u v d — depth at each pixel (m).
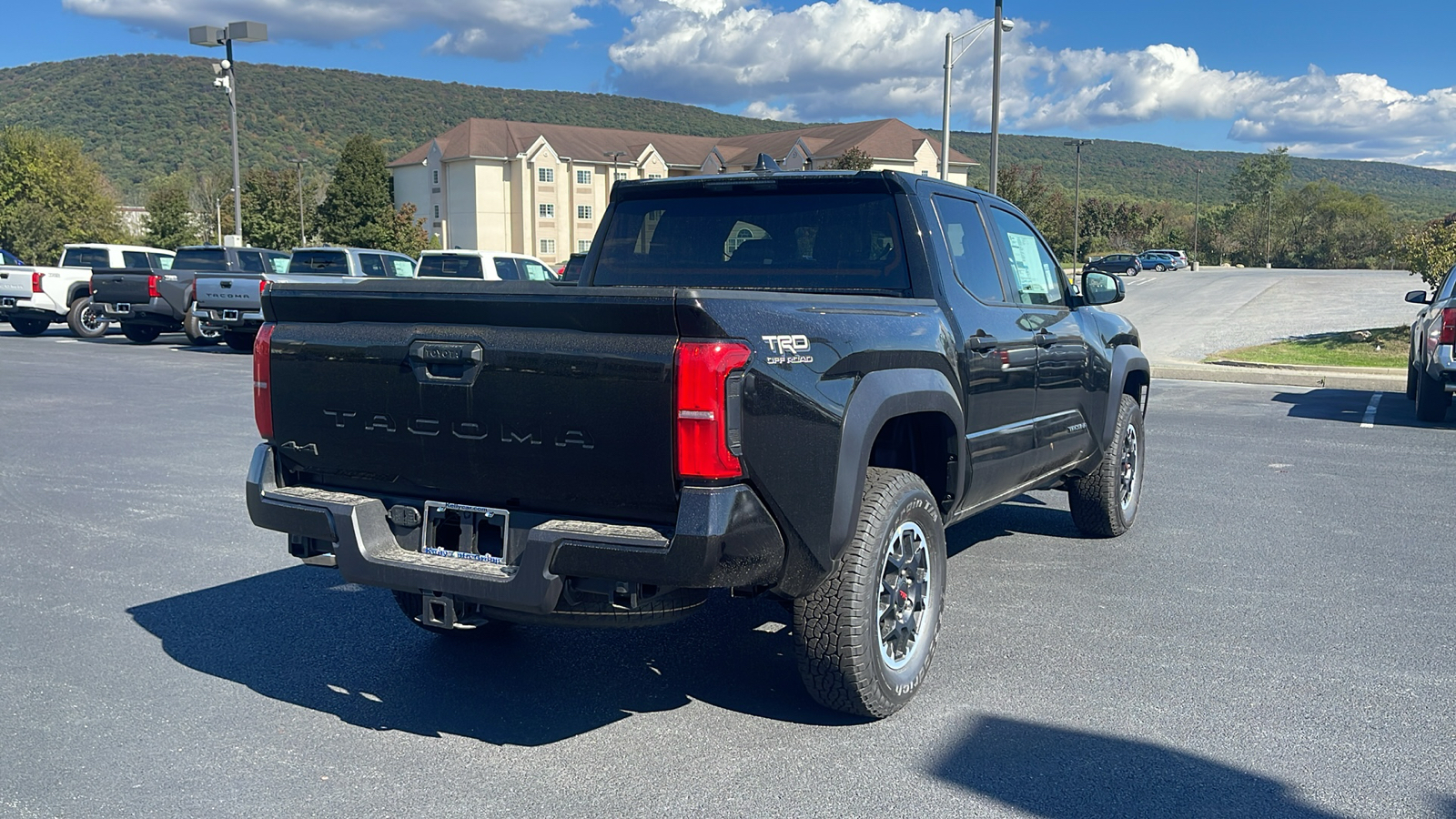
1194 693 4.16
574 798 3.31
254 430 10.45
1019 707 4.03
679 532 3.16
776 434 3.30
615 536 3.24
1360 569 5.95
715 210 4.88
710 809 3.23
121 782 3.39
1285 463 9.23
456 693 4.19
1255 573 5.85
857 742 3.73
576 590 3.41
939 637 4.80
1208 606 5.26
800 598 3.72
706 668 4.48
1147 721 3.90
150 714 3.93
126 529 6.64
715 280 4.86
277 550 6.23
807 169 4.82
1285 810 3.24
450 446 3.54
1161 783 3.41
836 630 3.70
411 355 3.55
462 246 90.75
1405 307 28.41
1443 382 11.09
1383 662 4.50
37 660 4.46
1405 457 9.55
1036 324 5.28
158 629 4.88
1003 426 4.88
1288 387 15.26
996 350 4.73
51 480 8.05
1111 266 55.84
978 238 5.07
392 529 3.77
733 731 3.83
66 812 3.19
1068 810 3.23
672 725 3.88
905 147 86.62
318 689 4.21
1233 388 15.15
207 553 6.13
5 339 21.28
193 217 80.50
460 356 3.46
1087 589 5.56
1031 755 3.61
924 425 4.43
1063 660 4.52
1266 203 125.69
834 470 3.52
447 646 4.73
